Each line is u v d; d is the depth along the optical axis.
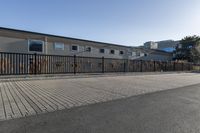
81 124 3.41
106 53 28.00
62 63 13.27
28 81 9.30
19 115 3.85
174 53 43.03
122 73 14.86
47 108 4.44
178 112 4.34
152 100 5.65
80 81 10.05
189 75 18.47
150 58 36.47
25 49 19.97
